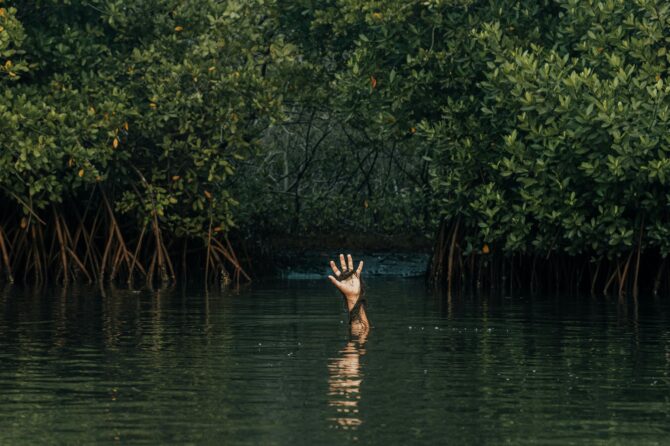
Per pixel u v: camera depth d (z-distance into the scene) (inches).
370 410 261.7
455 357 346.9
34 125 689.6
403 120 725.3
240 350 363.6
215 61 751.1
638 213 649.0
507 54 655.8
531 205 654.5
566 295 645.9
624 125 599.5
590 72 631.2
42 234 743.1
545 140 634.2
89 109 709.9
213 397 277.3
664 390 288.0
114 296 612.7
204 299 591.8
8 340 390.9
